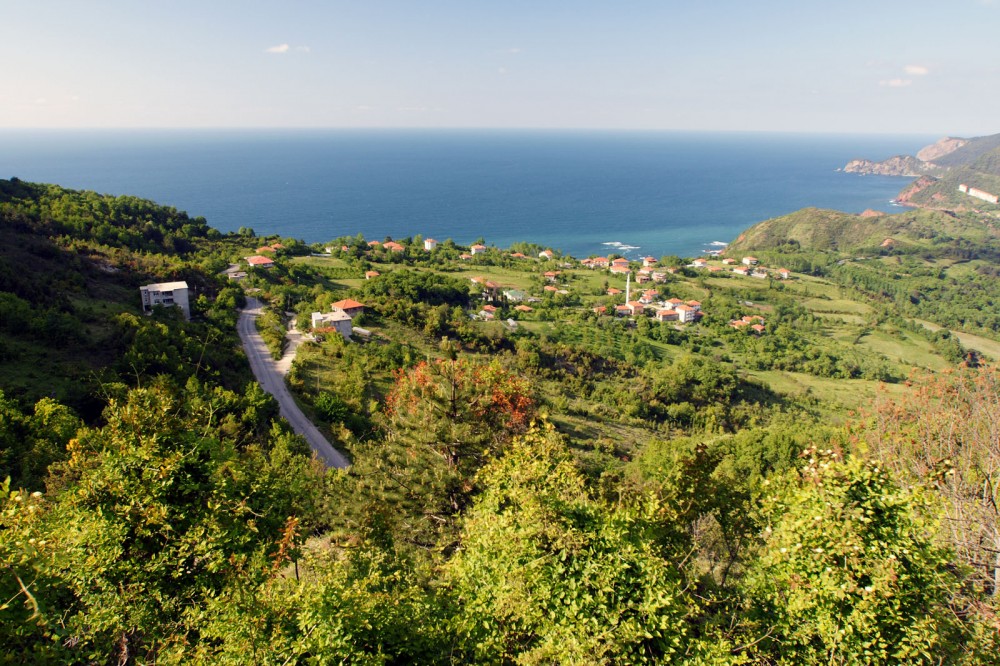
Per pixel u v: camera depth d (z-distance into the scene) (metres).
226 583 12.30
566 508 13.19
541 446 16.19
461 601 13.95
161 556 12.33
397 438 24.52
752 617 12.84
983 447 16.12
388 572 15.27
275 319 71.06
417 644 11.91
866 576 11.42
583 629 11.31
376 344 66.75
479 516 15.27
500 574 13.02
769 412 79.50
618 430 62.47
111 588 11.48
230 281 83.88
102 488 13.00
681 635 11.73
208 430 16.38
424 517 22.39
